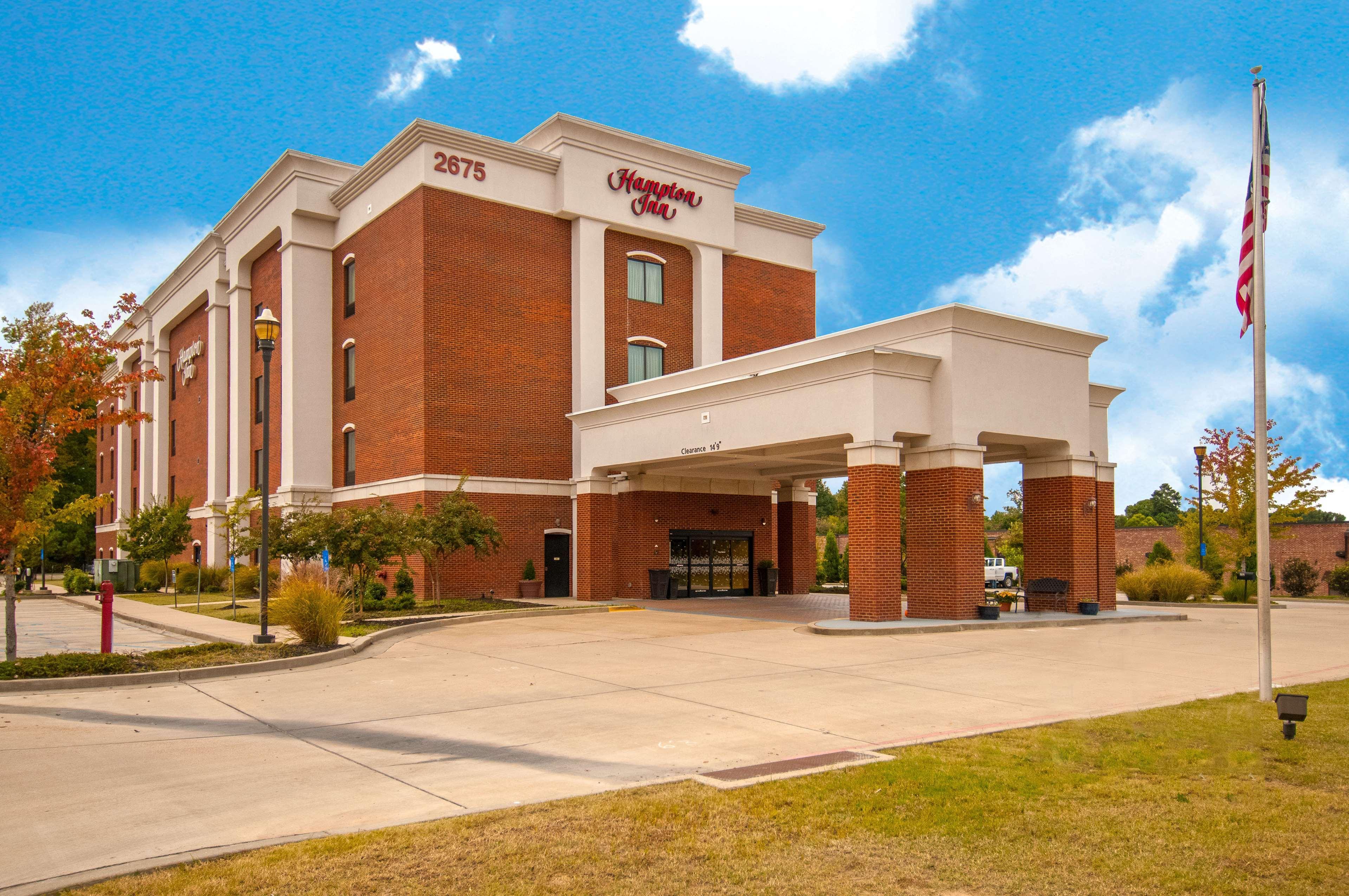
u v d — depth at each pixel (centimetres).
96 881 560
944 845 625
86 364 1541
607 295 3344
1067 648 1764
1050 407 2420
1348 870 584
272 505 3622
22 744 949
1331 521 6512
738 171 3669
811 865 589
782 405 2380
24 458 1445
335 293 3566
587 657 1638
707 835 641
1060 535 2453
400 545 2395
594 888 551
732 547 3366
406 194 3080
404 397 3058
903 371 2200
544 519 3147
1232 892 551
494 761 876
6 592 1455
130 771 838
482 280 3086
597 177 3303
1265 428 1229
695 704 1162
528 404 3156
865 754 874
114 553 6100
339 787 781
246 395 4059
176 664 1472
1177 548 4981
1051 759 847
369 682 1365
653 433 2778
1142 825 665
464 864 586
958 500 2192
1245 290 1323
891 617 2142
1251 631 2142
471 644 1852
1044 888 556
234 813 708
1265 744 912
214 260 4375
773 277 3847
